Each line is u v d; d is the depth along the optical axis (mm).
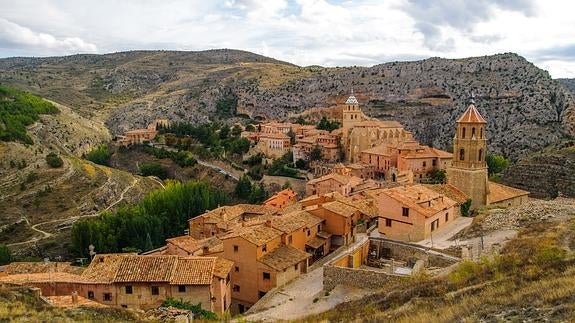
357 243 75062
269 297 59500
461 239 64062
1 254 102938
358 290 54125
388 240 68438
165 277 54312
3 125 179750
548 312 22734
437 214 70562
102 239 109625
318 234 77188
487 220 66625
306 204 94250
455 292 32500
